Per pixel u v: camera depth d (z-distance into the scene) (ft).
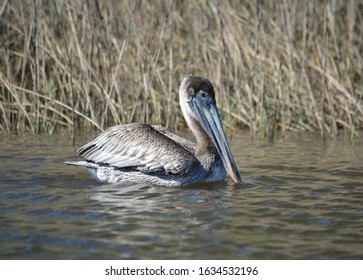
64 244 25.32
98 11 53.06
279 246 25.32
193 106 38.55
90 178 37.40
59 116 56.24
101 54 55.31
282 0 57.31
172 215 29.40
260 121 53.93
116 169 37.06
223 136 37.63
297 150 47.06
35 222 28.07
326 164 41.45
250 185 35.83
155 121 55.31
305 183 36.04
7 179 36.24
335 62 60.39
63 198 32.35
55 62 56.44
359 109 55.72
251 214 29.68
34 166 39.88
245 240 26.02
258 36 54.70
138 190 34.76
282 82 56.85
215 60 57.31
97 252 24.50
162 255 24.18
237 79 56.29
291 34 56.34
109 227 27.45
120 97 53.52
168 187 35.88
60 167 39.88
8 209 30.04
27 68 57.31
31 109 54.85
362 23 63.05
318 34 60.75
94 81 55.88
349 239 26.18
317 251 24.81
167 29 56.95
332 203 31.63
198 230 27.20
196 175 36.52
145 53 53.83
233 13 57.41
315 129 56.80
